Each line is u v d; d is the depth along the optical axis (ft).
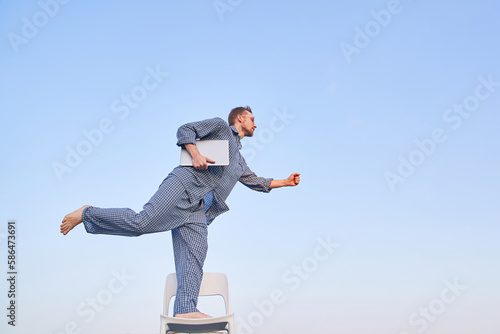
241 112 7.84
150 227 6.62
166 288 7.02
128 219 6.53
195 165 6.72
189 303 6.54
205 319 5.99
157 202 6.64
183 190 6.79
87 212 6.57
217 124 7.06
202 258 6.86
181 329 6.43
